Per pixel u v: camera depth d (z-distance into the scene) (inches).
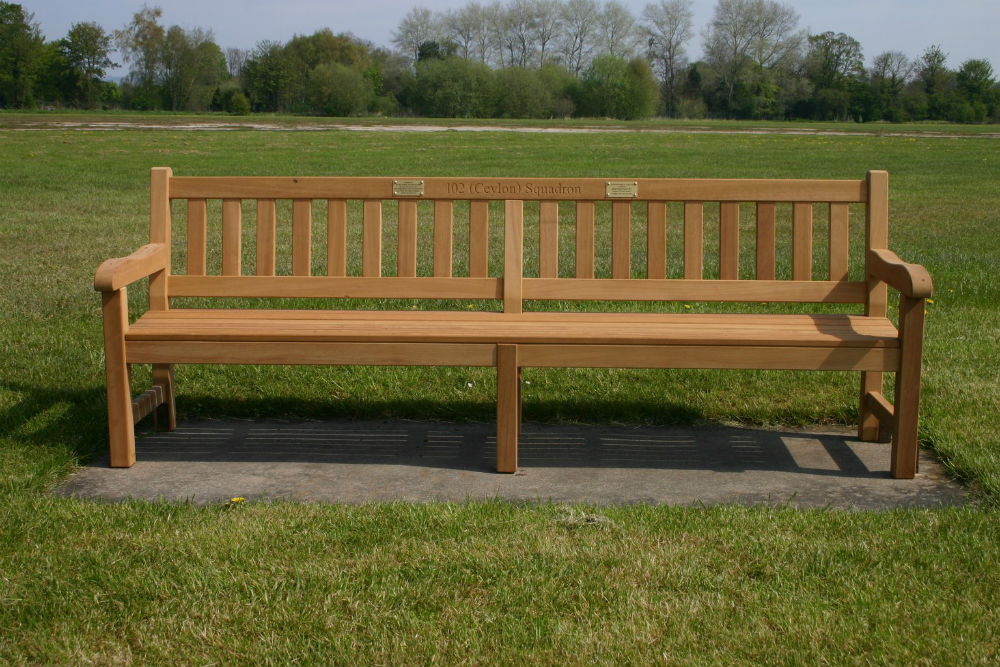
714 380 182.1
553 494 132.6
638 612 98.2
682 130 1435.8
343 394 175.0
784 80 2992.1
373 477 139.3
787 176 665.6
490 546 112.3
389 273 300.7
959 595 100.9
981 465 136.3
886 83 2923.2
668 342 135.6
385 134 1175.0
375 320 147.3
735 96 2994.6
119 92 2928.2
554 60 3142.2
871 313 152.9
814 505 128.2
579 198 156.6
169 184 157.9
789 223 439.8
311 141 1016.9
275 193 157.9
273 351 137.9
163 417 159.2
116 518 119.6
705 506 127.0
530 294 156.0
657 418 165.9
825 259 340.2
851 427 163.2
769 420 165.5
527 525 118.2
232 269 158.4
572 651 91.7
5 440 148.9
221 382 180.1
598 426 163.3
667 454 149.6
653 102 2637.8
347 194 157.6
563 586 103.4
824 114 2940.5
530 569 106.9
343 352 137.3
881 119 2891.2
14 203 478.0
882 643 92.0
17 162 716.0
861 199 154.6
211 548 111.5
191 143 957.8
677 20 3058.6
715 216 452.8
